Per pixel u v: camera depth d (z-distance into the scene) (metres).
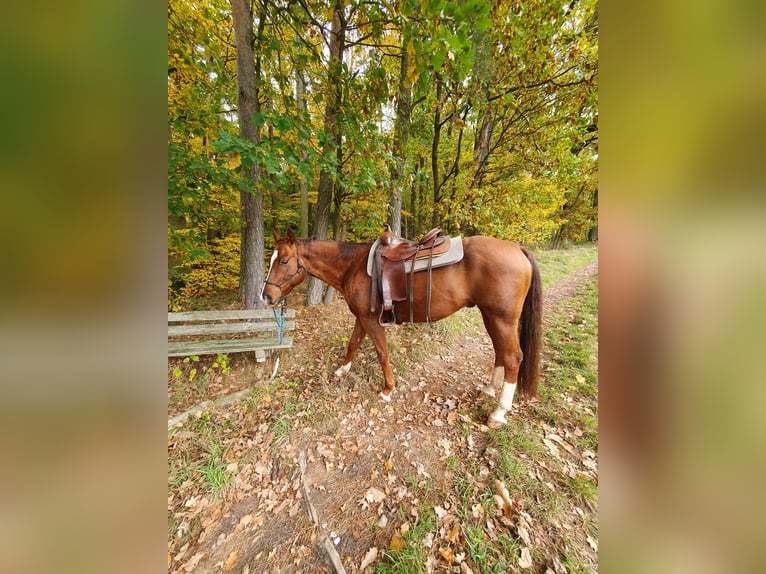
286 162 2.32
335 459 1.93
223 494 1.71
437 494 1.64
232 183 2.84
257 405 2.44
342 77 3.10
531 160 5.06
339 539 1.46
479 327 4.00
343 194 4.42
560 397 2.35
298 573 1.34
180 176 2.62
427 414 2.30
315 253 2.48
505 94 4.13
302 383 2.75
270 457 1.96
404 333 3.62
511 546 1.36
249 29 2.90
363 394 2.56
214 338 3.56
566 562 1.29
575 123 4.19
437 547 1.38
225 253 5.47
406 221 7.09
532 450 1.86
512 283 2.01
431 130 5.47
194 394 2.66
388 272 2.18
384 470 1.82
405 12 1.89
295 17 2.83
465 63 2.00
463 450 1.93
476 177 5.54
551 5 3.15
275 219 6.58
